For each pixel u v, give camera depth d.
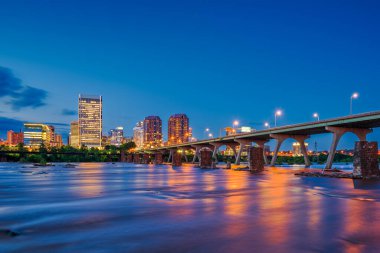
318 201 32.84
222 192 41.28
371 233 19.98
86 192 42.03
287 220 23.56
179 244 17.89
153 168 131.62
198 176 76.38
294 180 61.16
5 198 36.12
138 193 40.56
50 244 17.92
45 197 36.88
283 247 17.39
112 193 40.69
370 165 63.06
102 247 17.41
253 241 18.41
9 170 108.50
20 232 20.45
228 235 19.58
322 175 70.12
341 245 17.73
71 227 21.69
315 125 103.50
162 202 32.47
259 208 28.62
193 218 24.36
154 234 19.86
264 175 78.44
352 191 41.91
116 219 24.14
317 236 19.31
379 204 30.88
